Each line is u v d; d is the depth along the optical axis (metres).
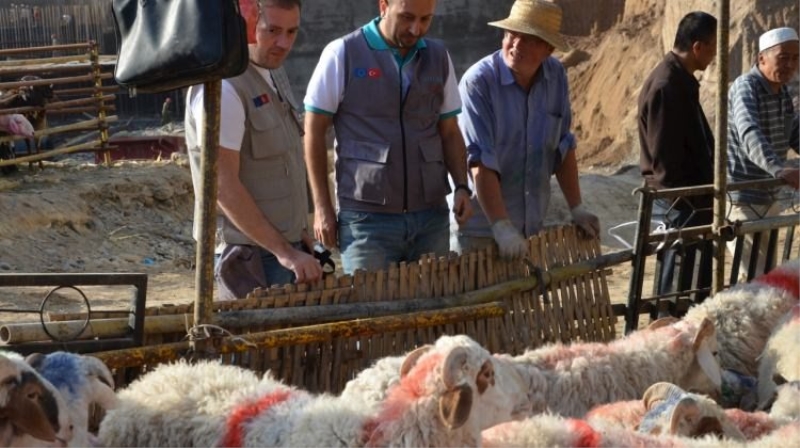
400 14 9.31
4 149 24.94
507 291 9.90
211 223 7.28
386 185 9.56
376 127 9.55
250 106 8.49
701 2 35.94
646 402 7.53
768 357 9.16
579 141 39.88
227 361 7.96
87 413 6.61
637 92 38.88
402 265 9.13
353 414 6.32
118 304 17.20
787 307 9.73
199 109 8.23
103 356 7.38
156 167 26.42
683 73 11.70
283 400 6.58
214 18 6.71
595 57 43.72
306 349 8.37
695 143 11.72
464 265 9.62
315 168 9.65
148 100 57.38
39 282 7.29
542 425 6.73
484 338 9.56
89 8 57.44
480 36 53.25
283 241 8.42
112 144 38.38
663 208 11.72
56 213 21.52
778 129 12.16
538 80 10.57
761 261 12.05
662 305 11.39
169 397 6.70
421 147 9.67
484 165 10.16
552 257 10.57
